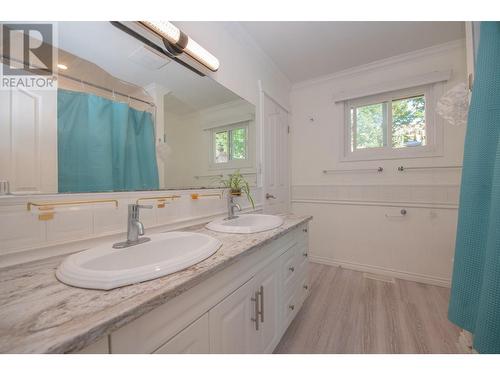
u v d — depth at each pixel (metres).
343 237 2.44
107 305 0.45
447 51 1.93
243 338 0.87
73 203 0.78
